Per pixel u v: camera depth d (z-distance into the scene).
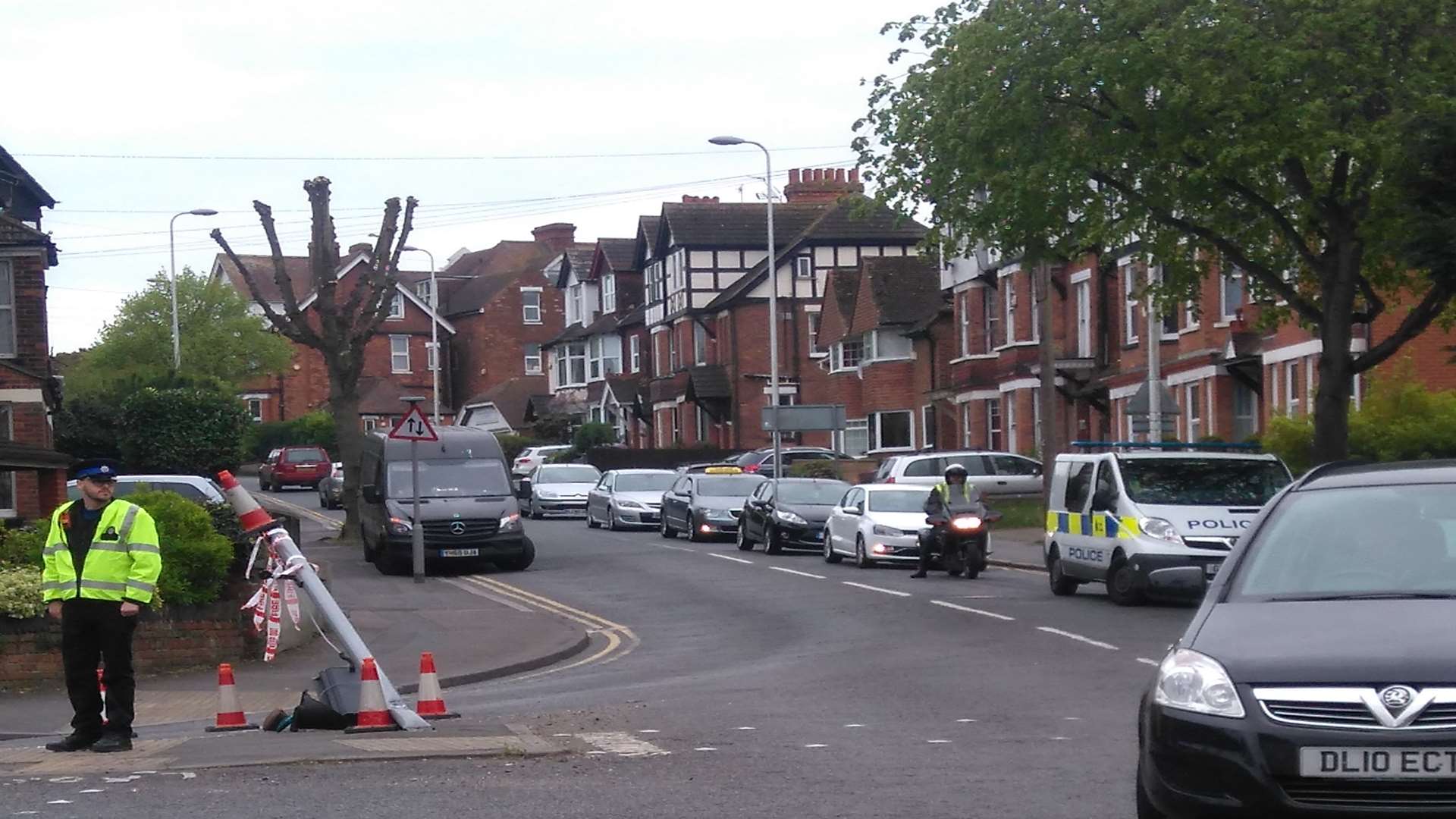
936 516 29.36
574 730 12.70
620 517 45.59
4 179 40.97
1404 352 33.25
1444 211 20.12
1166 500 22.73
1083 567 23.97
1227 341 39.66
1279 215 24.94
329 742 11.66
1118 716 13.19
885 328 63.94
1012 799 9.53
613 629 23.42
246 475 81.38
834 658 18.38
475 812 9.12
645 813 9.10
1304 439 31.09
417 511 30.36
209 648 18.55
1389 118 21.72
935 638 19.89
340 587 29.42
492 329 102.12
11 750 11.99
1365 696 7.00
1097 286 48.38
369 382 98.81
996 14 24.16
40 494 36.47
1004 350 52.47
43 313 38.62
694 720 13.25
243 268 39.22
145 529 11.87
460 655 19.58
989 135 24.33
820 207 78.06
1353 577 8.09
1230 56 22.62
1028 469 44.72
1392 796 6.88
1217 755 7.11
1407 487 8.63
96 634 11.73
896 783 10.08
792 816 9.02
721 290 76.88
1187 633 7.89
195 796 9.68
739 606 25.47
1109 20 23.31
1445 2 22.31
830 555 33.84
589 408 90.75
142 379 53.78
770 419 42.34
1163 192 24.80
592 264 94.75
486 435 34.06
